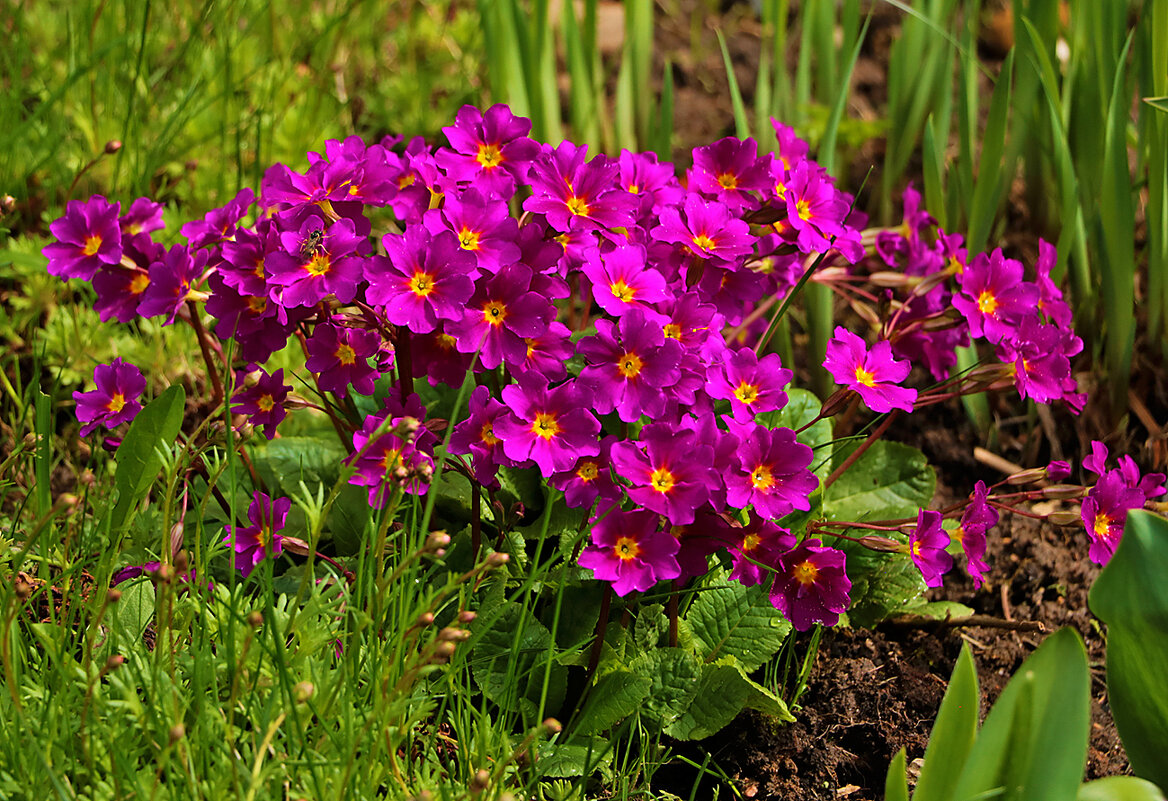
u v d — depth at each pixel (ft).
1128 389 3.45
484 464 2.85
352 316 2.94
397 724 2.84
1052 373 3.02
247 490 3.13
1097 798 2.66
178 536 2.87
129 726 2.80
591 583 3.01
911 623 3.19
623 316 2.84
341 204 2.93
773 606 2.99
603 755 2.88
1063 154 3.36
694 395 2.91
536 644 2.93
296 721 2.71
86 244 2.95
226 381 2.82
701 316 2.89
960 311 3.07
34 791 2.71
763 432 2.87
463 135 2.93
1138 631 2.72
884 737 3.06
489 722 2.86
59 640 2.87
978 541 2.98
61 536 3.04
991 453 3.46
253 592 3.00
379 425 2.88
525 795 2.83
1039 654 2.65
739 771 3.02
